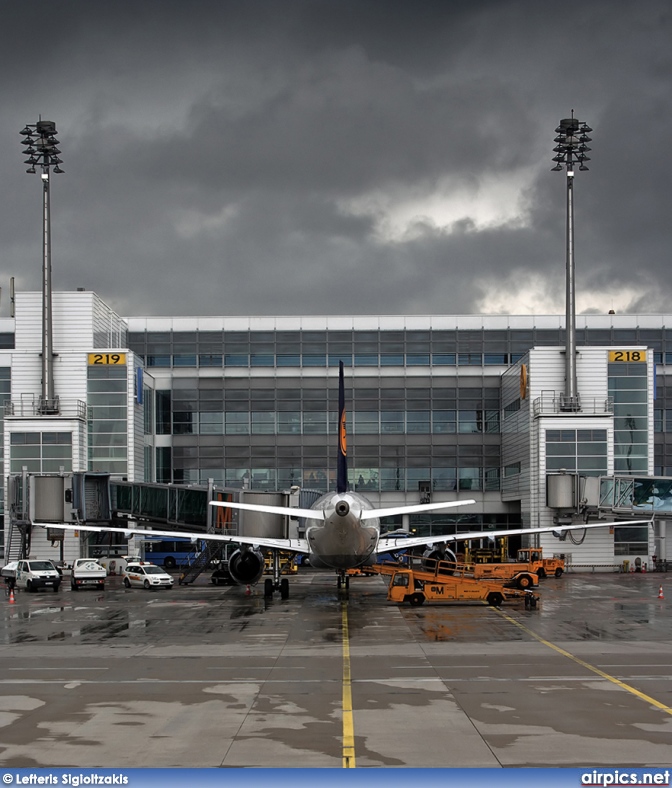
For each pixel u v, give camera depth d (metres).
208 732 19.48
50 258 81.50
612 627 39.12
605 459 82.50
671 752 17.59
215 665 29.02
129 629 39.47
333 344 100.06
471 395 99.94
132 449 82.31
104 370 82.81
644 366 86.12
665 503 79.25
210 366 99.88
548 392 84.94
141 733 19.44
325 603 51.81
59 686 25.33
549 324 100.62
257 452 98.88
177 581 73.88
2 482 85.69
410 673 27.09
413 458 99.38
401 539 59.94
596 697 23.03
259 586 66.56
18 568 65.50
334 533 47.91
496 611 46.47
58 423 80.12
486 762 16.95
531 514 83.62
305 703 22.56
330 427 99.38
